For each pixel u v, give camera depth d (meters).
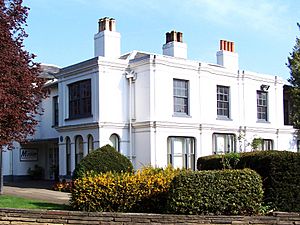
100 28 25.70
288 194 11.41
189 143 24.22
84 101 24.30
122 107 23.69
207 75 25.20
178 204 11.02
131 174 13.56
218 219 10.40
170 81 23.58
